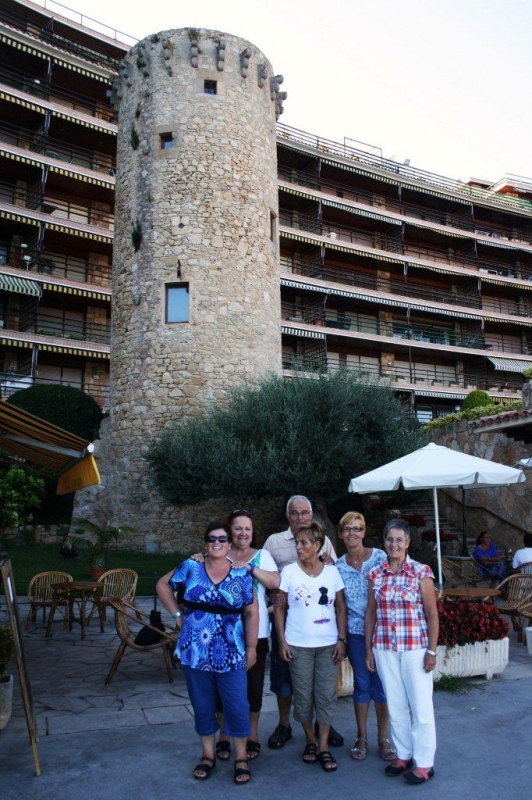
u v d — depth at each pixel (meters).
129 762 4.47
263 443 15.35
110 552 17.16
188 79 19.86
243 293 19.20
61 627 10.04
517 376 44.25
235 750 4.27
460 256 45.62
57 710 5.66
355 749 4.63
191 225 18.95
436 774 4.29
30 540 17.95
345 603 4.89
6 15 33.22
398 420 16.55
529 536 11.09
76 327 30.91
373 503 19.31
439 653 6.29
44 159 29.36
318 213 38.47
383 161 44.25
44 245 30.98
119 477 18.58
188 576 4.45
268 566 4.80
